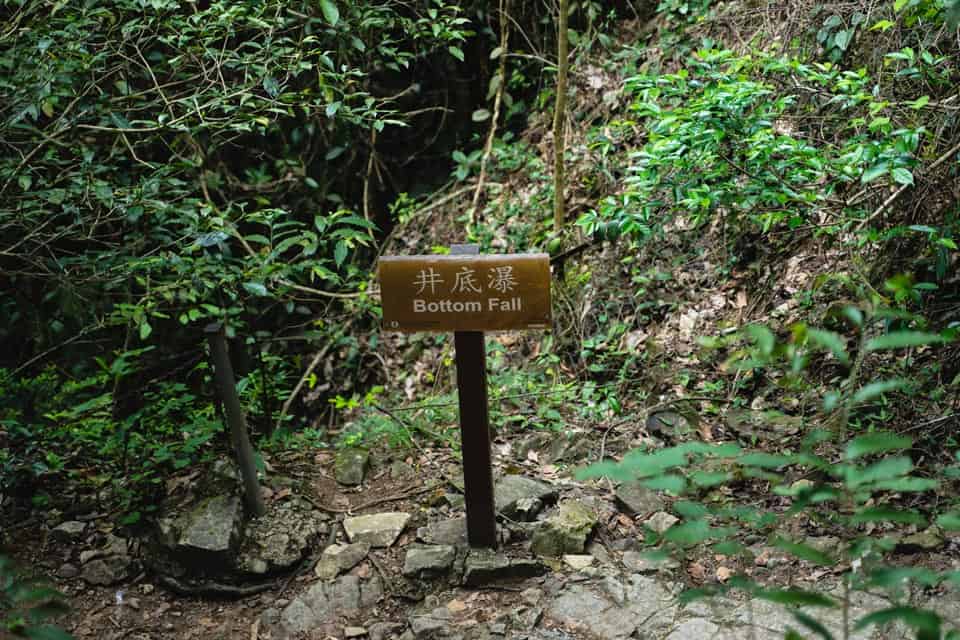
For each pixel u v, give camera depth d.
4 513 3.67
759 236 4.88
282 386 6.07
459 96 7.20
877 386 1.65
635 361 4.82
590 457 4.14
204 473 3.74
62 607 1.70
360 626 3.14
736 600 3.06
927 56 3.61
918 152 4.09
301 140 6.95
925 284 3.44
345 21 4.66
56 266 3.99
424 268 3.11
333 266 6.79
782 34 5.29
